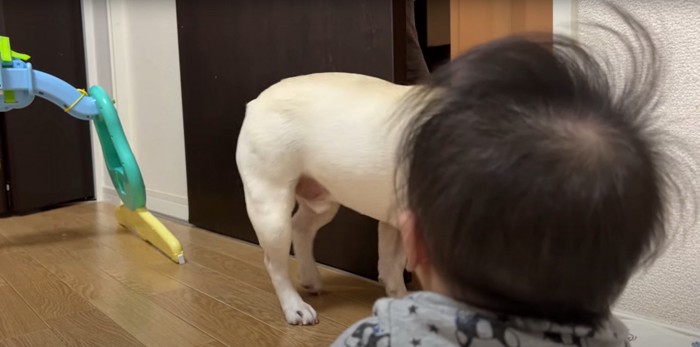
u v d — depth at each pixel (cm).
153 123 249
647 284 113
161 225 191
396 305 51
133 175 193
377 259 154
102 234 215
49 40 265
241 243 197
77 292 151
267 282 158
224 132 197
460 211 44
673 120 104
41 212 261
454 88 47
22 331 126
